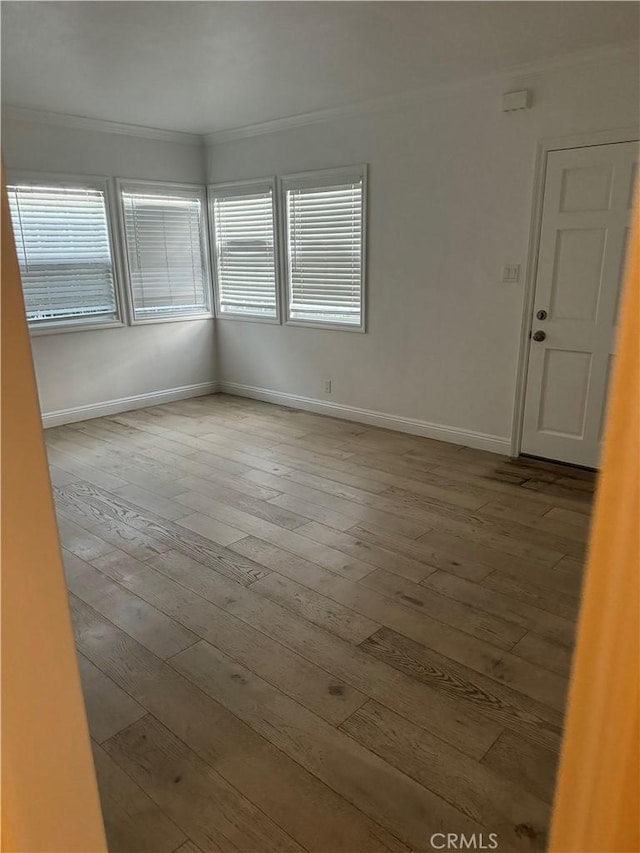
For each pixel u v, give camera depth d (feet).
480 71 12.19
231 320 19.85
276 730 6.10
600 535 1.44
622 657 1.38
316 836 5.01
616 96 11.02
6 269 1.96
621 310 1.34
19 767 2.39
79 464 13.82
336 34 10.13
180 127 17.28
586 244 11.90
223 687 6.71
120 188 17.16
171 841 4.99
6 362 2.04
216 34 10.08
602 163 11.40
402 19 9.52
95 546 9.92
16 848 2.42
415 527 10.43
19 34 9.93
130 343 18.20
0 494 2.13
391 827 5.08
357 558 9.41
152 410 18.56
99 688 6.72
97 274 17.21
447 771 5.60
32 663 2.35
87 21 9.45
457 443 14.87
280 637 7.54
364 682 6.75
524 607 8.07
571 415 12.84
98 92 13.51
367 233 15.43
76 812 2.65
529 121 12.12
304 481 12.65
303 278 17.49
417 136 13.93
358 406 16.92
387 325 15.64
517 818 5.14
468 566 9.12
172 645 7.42
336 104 14.78
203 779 5.56
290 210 17.33
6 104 14.38
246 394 20.12
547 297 12.62
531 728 6.08
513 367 13.48
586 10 9.20
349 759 5.75
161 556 9.57
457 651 7.23
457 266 13.92
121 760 5.77
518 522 10.55
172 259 19.03
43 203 15.76
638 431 1.30
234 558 9.46
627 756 1.41
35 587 2.30
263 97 14.10
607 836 1.47
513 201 12.71
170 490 12.26
